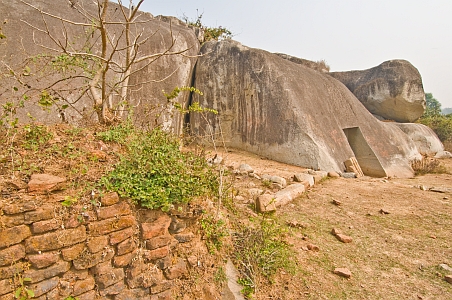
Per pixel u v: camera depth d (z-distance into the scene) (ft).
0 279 6.35
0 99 15.58
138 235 8.24
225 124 34.45
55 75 19.03
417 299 9.89
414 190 22.41
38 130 8.95
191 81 37.22
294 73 35.29
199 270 9.26
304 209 17.35
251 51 34.58
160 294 8.33
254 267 10.03
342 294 9.93
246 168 22.93
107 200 7.69
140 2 10.52
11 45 20.31
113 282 7.69
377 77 53.11
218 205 10.89
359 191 21.72
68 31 23.12
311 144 28.35
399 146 40.88
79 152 8.64
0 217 6.39
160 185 8.72
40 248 6.75
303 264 11.39
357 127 37.32
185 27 40.27
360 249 13.03
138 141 10.05
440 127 63.36
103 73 11.28
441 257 12.57
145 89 29.12
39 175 7.30
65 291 7.06
